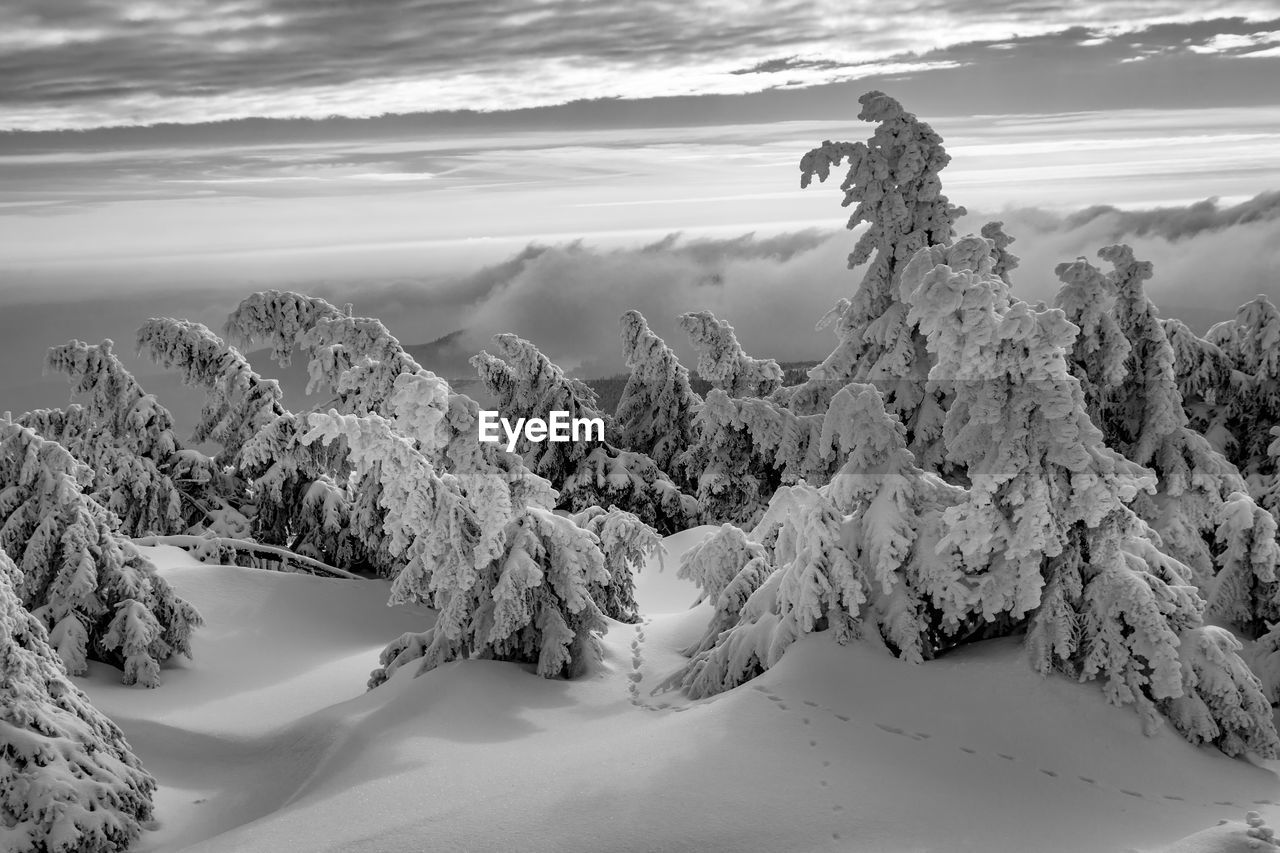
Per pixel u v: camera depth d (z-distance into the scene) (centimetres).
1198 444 1523
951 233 1666
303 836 877
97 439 2416
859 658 1082
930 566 1081
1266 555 1262
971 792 895
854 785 887
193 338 2503
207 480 2455
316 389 2364
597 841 820
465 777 970
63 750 966
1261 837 763
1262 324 1798
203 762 1238
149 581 1586
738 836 814
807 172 1717
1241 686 1022
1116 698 1005
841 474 1165
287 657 1711
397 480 1283
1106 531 1031
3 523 1486
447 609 1320
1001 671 1040
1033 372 1012
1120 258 1565
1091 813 875
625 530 1612
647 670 1373
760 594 1240
